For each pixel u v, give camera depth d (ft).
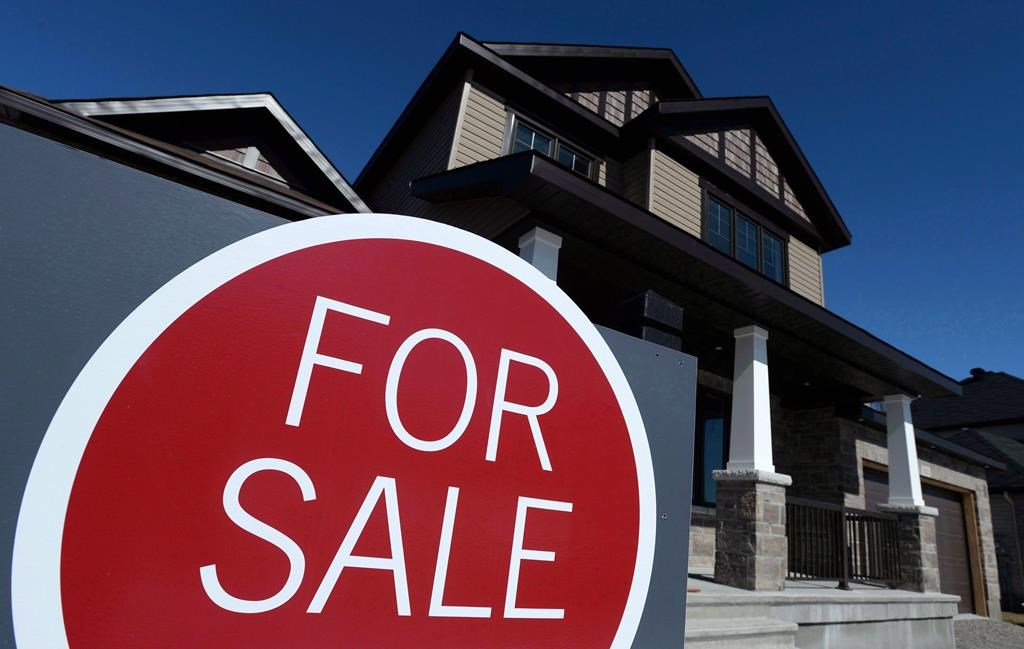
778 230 31.96
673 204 26.71
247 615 3.72
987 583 36.37
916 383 24.31
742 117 31.96
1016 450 56.80
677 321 7.65
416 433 4.59
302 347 4.28
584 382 5.74
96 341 3.76
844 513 20.94
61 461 3.48
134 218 4.07
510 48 25.96
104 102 23.71
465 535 4.65
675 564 6.01
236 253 4.24
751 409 18.78
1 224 3.70
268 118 28.53
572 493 5.35
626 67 30.89
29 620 3.23
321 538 4.04
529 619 4.83
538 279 5.68
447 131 24.88
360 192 35.19
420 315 4.85
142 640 3.43
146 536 3.57
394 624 4.20
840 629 18.34
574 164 27.09
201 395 3.89
